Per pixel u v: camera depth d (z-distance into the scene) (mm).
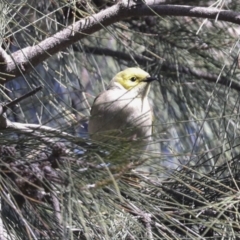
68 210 4594
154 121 9250
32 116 8656
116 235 5145
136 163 4719
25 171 4750
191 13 7336
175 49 9625
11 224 4777
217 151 8672
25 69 7238
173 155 4895
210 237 5613
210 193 6234
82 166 4801
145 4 7078
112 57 10039
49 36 6898
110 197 4828
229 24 9508
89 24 7418
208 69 9570
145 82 9109
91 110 8570
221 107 9219
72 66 8859
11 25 7566
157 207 5168
